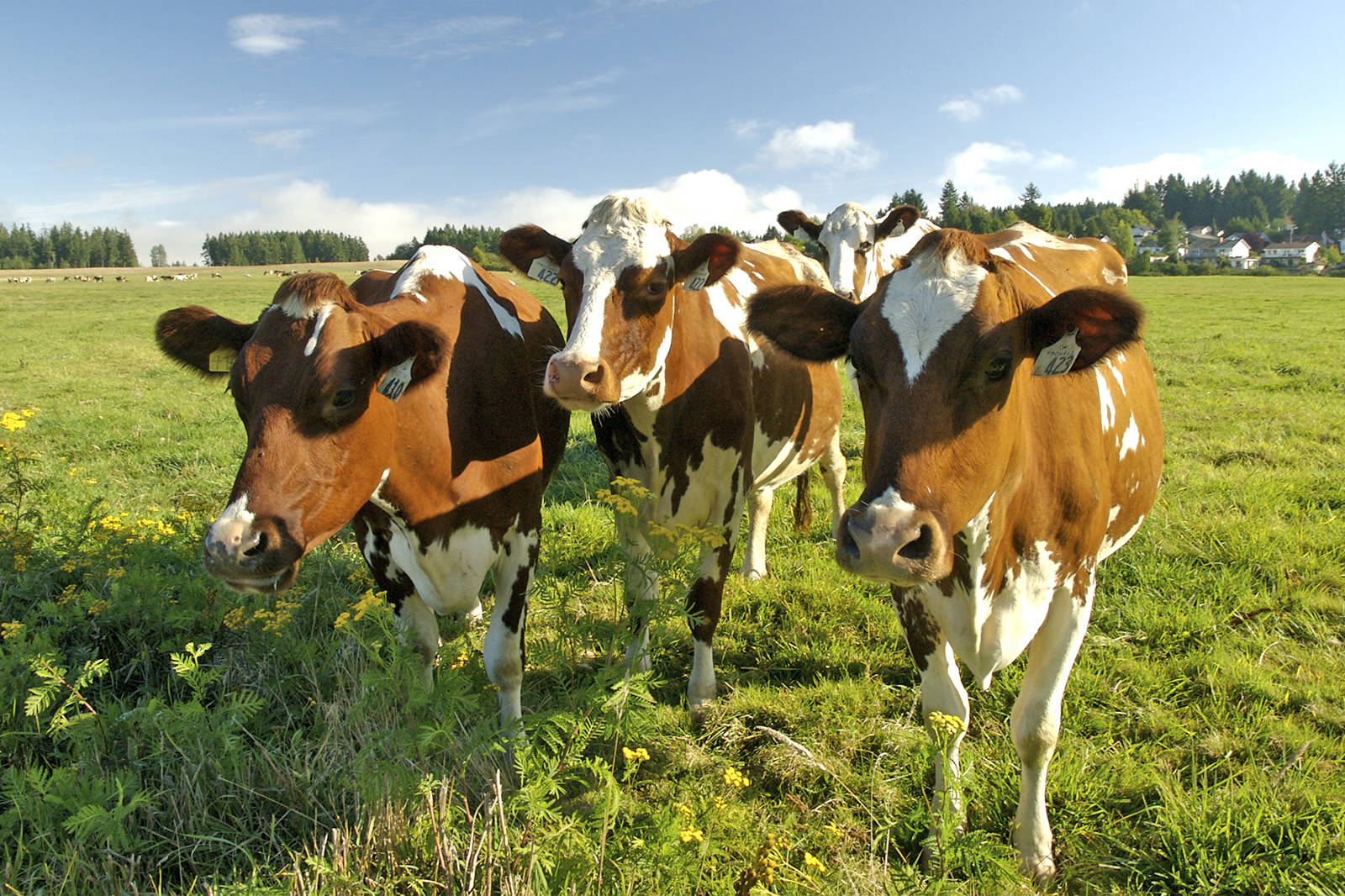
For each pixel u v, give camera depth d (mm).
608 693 3496
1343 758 3734
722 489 4566
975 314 2629
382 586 4125
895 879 2904
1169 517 6457
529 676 4652
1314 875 3020
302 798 3414
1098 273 5055
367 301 4543
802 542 6543
